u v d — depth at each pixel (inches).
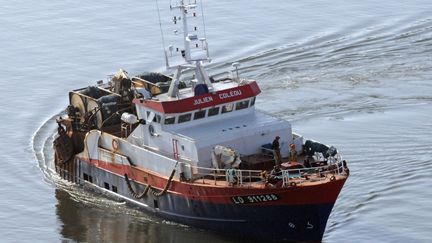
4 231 4448.8
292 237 4178.2
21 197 4817.9
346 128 5369.1
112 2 7736.2
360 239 4180.6
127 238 4320.9
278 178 4015.8
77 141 4936.0
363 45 6697.8
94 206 4680.1
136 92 4626.0
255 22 7076.8
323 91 5989.2
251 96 4468.5
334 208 4458.7
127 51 6692.9
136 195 4547.2
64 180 5022.1
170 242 4264.3
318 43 6747.1
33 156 5310.0
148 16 7308.1
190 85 4643.2
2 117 5831.7
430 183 4640.8
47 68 6540.4
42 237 4379.9
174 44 6727.4
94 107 4864.7
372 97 5851.4
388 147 5083.7
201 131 4362.7
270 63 6461.6
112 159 4653.1
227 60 6491.1
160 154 4411.9
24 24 7416.3
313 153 4320.9
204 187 4170.8
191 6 4480.8
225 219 4234.7
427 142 5113.2
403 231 4232.3
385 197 4534.9
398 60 6446.9
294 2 7495.1
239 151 4330.7
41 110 5905.5
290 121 5516.7
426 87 5959.6
